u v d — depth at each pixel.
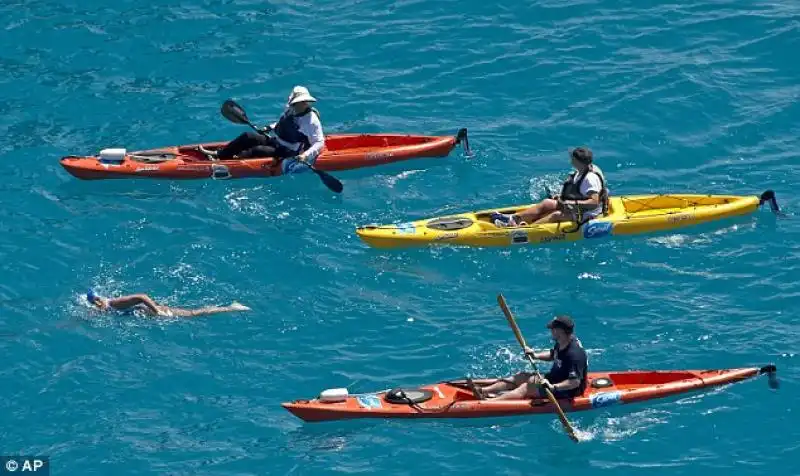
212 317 40.31
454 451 34.88
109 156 47.97
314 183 48.28
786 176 47.69
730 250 43.78
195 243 44.12
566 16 57.84
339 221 45.81
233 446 35.09
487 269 43.19
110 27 57.50
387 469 34.22
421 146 49.28
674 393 36.75
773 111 51.16
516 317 40.56
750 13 57.44
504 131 50.84
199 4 59.44
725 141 49.81
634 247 44.25
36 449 34.94
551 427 35.84
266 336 39.56
